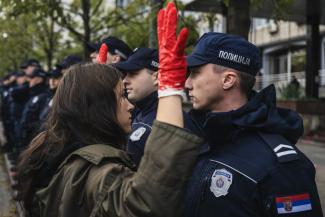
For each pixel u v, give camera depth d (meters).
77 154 1.89
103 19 11.91
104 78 2.01
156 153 1.66
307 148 12.95
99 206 1.72
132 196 1.66
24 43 18.06
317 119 15.33
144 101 3.19
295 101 15.20
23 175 2.04
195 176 2.12
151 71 3.21
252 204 2.00
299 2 15.19
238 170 2.03
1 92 13.21
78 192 1.83
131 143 2.79
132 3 12.50
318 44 17.02
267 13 13.54
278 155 2.00
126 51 4.21
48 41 16.62
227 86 2.16
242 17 4.77
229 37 2.16
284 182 1.97
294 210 1.96
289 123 2.14
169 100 1.72
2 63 23.56
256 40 30.17
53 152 1.97
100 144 1.95
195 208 2.08
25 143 6.84
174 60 1.73
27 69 7.95
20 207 2.34
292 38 27.05
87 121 1.96
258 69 2.23
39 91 7.12
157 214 1.62
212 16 7.77
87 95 1.98
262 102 2.15
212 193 2.06
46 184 2.01
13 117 9.00
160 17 1.78
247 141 2.08
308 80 17.05
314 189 2.03
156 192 1.63
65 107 1.98
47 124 2.06
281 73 29.33
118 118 2.04
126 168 1.84
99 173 1.79
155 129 1.69
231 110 2.15
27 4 8.11
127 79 3.22
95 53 4.32
